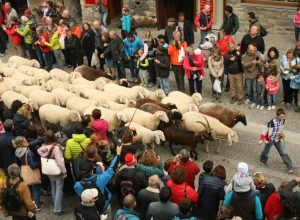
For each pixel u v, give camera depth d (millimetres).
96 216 7594
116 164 8695
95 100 12773
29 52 17719
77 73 14523
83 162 8453
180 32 15375
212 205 8352
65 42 16609
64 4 22000
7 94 13359
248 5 18141
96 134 9797
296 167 11211
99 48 16219
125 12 17859
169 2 20109
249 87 13797
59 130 11367
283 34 18125
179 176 8031
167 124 11680
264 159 11242
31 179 9594
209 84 15492
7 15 19344
